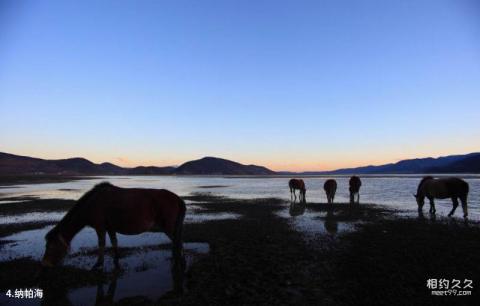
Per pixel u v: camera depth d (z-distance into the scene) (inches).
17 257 394.9
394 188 1720.0
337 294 266.5
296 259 366.9
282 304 250.2
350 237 478.0
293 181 1064.8
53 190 1648.6
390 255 374.3
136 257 390.6
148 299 268.7
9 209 837.8
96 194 341.4
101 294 280.7
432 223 588.4
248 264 350.9
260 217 696.4
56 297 276.4
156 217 344.2
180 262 339.6
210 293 274.5
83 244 463.8
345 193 1381.6
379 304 247.1
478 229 526.3
